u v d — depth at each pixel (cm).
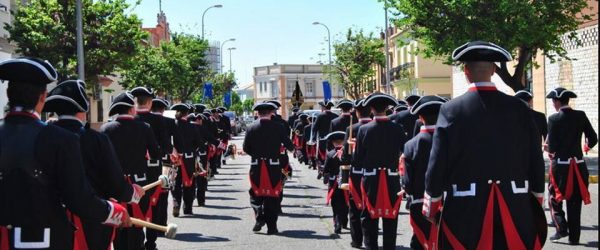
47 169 402
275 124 1049
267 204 1041
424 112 674
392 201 809
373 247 824
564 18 1873
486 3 1820
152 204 853
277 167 1041
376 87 5816
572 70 2339
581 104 2278
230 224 1144
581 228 1028
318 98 9525
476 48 468
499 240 462
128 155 781
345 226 1066
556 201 923
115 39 2205
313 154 2223
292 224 1135
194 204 1409
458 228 465
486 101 469
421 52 2092
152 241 875
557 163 910
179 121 1228
